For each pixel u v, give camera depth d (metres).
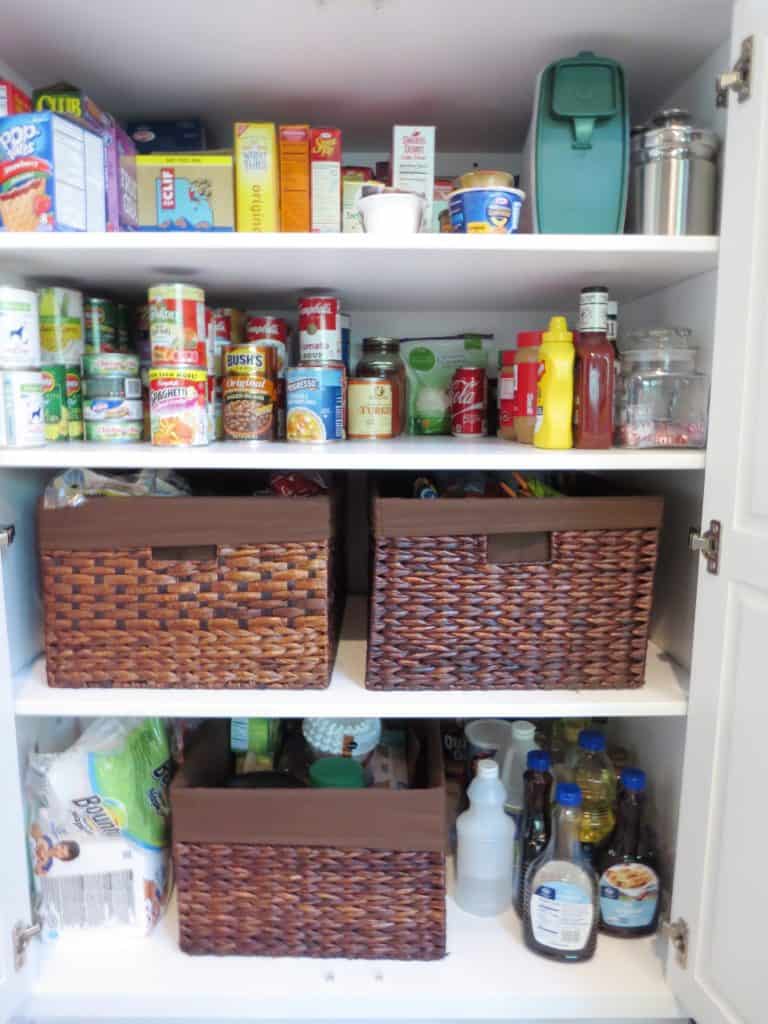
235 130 1.03
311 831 1.01
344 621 1.33
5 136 0.89
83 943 1.07
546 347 1.00
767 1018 0.82
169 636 1.01
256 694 1.01
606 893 1.10
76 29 0.97
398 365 1.26
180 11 0.93
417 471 1.31
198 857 1.02
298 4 0.91
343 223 1.13
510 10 0.93
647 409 1.03
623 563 1.00
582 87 0.98
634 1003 0.99
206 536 0.99
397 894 1.03
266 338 1.21
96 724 1.14
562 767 1.23
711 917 0.92
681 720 1.10
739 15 0.82
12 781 0.96
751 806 0.85
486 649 1.01
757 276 0.82
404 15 0.94
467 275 1.06
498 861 1.13
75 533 0.98
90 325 1.14
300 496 1.03
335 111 1.23
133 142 1.23
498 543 1.01
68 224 0.92
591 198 1.00
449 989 1.00
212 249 0.90
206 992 0.99
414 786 1.17
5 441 0.93
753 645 0.84
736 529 0.86
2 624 0.94
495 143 1.35
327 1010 0.99
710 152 0.98
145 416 1.18
